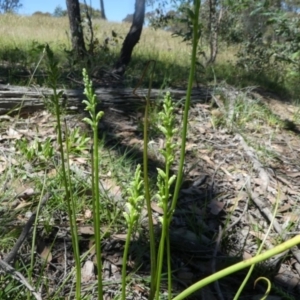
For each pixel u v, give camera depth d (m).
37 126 3.19
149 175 2.77
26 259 1.83
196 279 1.92
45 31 11.37
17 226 1.96
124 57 5.96
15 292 1.54
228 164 3.18
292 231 2.39
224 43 10.04
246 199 2.68
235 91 4.67
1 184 2.33
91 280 1.81
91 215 2.17
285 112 4.98
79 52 6.20
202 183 2.84
